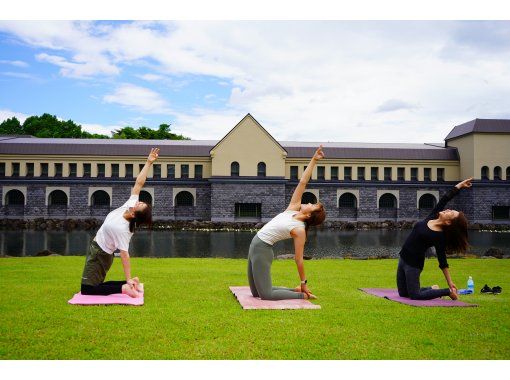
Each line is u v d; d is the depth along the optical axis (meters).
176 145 61.25
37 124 101.88
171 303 8.62
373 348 6.02
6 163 58.34
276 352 5.84
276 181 58.06
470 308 8.38
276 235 8.87
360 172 62.75
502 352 5.92
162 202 59.06
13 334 6.36
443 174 63.41
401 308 8.34
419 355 5.79
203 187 59.72
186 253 28.56
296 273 13.96
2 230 45.34
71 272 13.22
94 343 6.07
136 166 59.66
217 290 10.28
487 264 17.70
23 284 10.70
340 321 7.30
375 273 14.15
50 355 5.63
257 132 59.03
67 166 58.97
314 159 9.55
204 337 6.39
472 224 54.38
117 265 15.81
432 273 14.63
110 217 9.00
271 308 8.16
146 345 6.02
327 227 53.75
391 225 54.72
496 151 60.41
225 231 46.66
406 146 67.06
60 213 58.16
